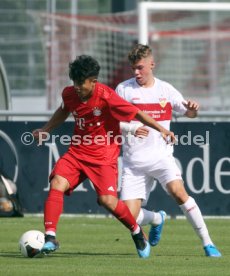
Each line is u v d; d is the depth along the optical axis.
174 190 30.75
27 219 42.97
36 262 28.83
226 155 43.66
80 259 29.73
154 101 31.55
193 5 67.62
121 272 26.70
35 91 85.44
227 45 90.44
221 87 90.62
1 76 52.84
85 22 84.19
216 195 43.72
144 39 66.31
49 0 85.06
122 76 79.56
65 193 29.59
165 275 26.19
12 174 44.16
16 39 86.50
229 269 27.53
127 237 36.78
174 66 89.88
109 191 29.30
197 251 32.41
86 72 28.45
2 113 44.53
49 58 83.38
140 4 66.50
